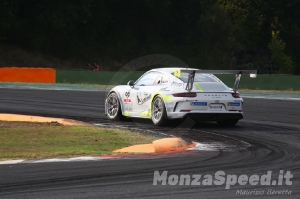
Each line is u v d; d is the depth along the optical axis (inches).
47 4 4744.1
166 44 5433.1
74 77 2869.1
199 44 5516.7
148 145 890.1
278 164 765.3
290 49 6077.8
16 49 4589.1
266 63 5556.1
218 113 1160.8
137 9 5467.5
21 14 4749.0
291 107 1740.9
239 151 882.8
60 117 1331.2
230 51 5570.9
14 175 665.0
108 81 2839.6
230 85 2778.1
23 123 1149.7
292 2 5959.6
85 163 749.9
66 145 896.9
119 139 960.3
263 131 1152.8
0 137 964.0
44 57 4699.8
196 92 1154.7
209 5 5639.8
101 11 5152.6
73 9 4709.6
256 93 2409.0
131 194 572.1
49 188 596.1
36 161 762.2
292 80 2758.4
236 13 6235.2
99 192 579.2
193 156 824.3
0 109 1460.4
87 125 1164.5
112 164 745.0
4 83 2571.4
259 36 6190.9
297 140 1029.2
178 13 5565.9
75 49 4918.8
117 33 5329.7
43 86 2511.1
